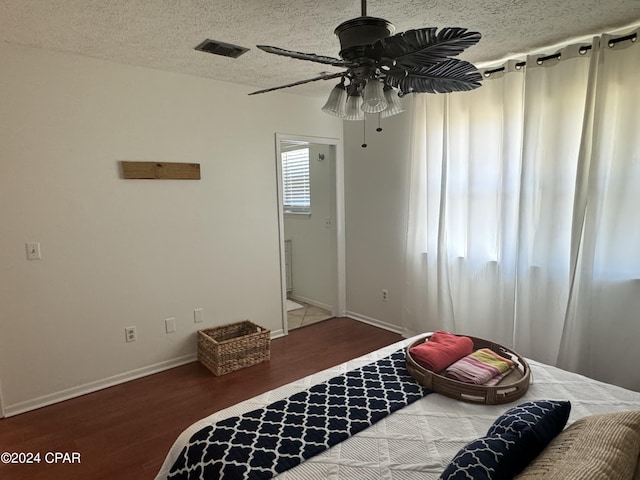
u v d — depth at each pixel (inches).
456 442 56.4
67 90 105.4
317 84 137.6
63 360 110.2
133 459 85.2
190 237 130.9
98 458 85.6
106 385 117.6
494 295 124.9
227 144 136.3
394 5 81.0
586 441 42.6
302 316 182.7
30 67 100.0
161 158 122.6
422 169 142.1
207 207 133.7
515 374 73.9
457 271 135.8
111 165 113.7
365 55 57.3
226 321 142.2
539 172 112.2
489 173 124.3
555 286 112.1
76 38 94.9
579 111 104.7
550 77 107.6
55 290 107.7
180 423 98.4
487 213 125.8
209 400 109.3
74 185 108.3
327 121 165.0
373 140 160.7
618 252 100.9
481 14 86.3
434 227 138.9
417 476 50.0
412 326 151.1
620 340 102.7
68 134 106.4
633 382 101.9
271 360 135.3
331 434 57.8
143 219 120.9
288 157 206.4
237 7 80.4
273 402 66.7
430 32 49.0
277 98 147.6
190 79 126.1
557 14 87.0
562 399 66.3
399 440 57.0
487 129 123.0
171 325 129.4
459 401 67.2
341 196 175.3
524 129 112.0
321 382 73.6
